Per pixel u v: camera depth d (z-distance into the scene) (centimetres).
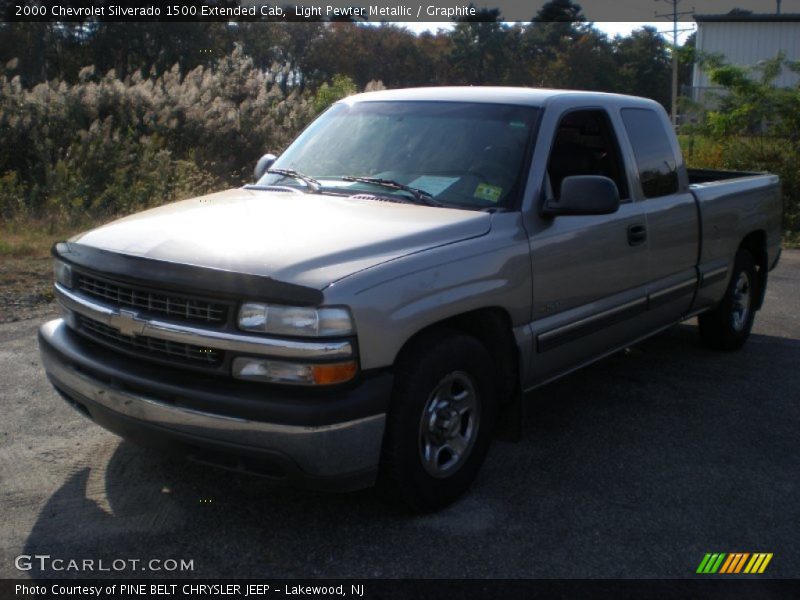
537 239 412
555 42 6444
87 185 1180
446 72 5828
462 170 430
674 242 536
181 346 334
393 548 346
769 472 436
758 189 658
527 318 411
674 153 555
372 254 345
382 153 456
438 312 351
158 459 419
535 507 387
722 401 544
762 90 1662
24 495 380
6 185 1181
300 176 456
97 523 358
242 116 1595
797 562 349
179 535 351
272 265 324
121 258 345
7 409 479
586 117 488
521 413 425
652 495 404
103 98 1468
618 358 638
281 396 317
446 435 370
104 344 358
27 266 846
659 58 6794
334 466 324
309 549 343
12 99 1359
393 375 339
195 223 374
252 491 390
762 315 793
